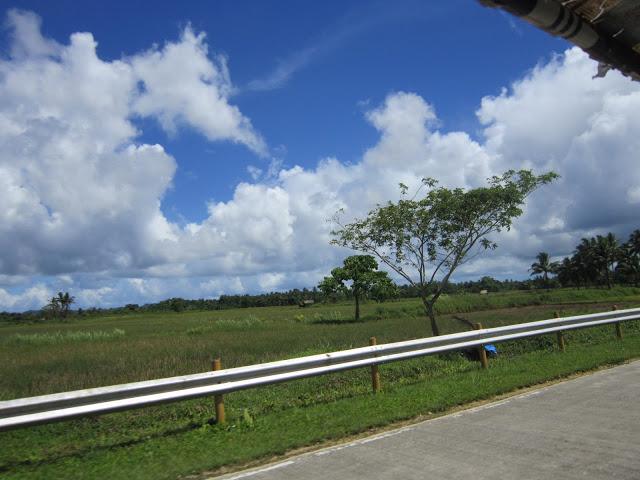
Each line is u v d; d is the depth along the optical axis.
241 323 40.66
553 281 128.38
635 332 18.19
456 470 5.59
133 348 23.11
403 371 13.00
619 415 7.48
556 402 8.60
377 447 6.69
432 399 9.12
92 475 6.09
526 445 6.32
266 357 17.17
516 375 10.94
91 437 8.16
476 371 11.99
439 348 11.71
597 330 18.67
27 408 6.64
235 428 8.03
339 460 6.26
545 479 5.16
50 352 23.02
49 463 6.69
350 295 55.88
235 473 6.08
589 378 10.55
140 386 7.53
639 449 5.92
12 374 14.85
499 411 8.25
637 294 58.59
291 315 61.25
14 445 7.63
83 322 81.75
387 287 53.50
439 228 16.56
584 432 6.71
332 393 10.77
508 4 2.73
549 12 2.88
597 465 5.47
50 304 105.62
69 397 6.92
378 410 8.59
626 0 2.92
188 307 123.25
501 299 50.25
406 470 5.70
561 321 14.70
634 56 3.55
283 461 6.43
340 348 18.25
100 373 14.64
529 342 16.72
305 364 9.46
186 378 7.99
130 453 6.96
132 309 121.69
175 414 9.57
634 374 10.63
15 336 37.31
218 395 8.43
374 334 24.47
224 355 18.22
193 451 6.89
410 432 7.33
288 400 10.24
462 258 16.45
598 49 3.33
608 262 105.31
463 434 7.02
